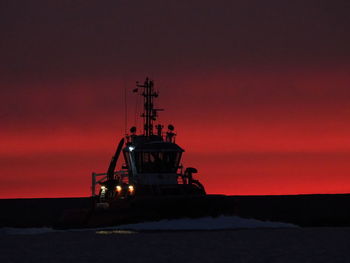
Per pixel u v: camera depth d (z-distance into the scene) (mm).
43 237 135750
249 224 138125
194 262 99812
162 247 112062
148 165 138375
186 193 132750
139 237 124000
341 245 116812
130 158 141125
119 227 131375
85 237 129625
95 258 104750
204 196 127750
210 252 107688
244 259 101625
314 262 99062
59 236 136250
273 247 113625
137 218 128125
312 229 143500
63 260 104500
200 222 127688
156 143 138875
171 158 139250
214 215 129000
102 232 135000
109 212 137875
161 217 126562
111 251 110500
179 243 116188
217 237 122500
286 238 124500
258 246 114125
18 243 127188
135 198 130000
